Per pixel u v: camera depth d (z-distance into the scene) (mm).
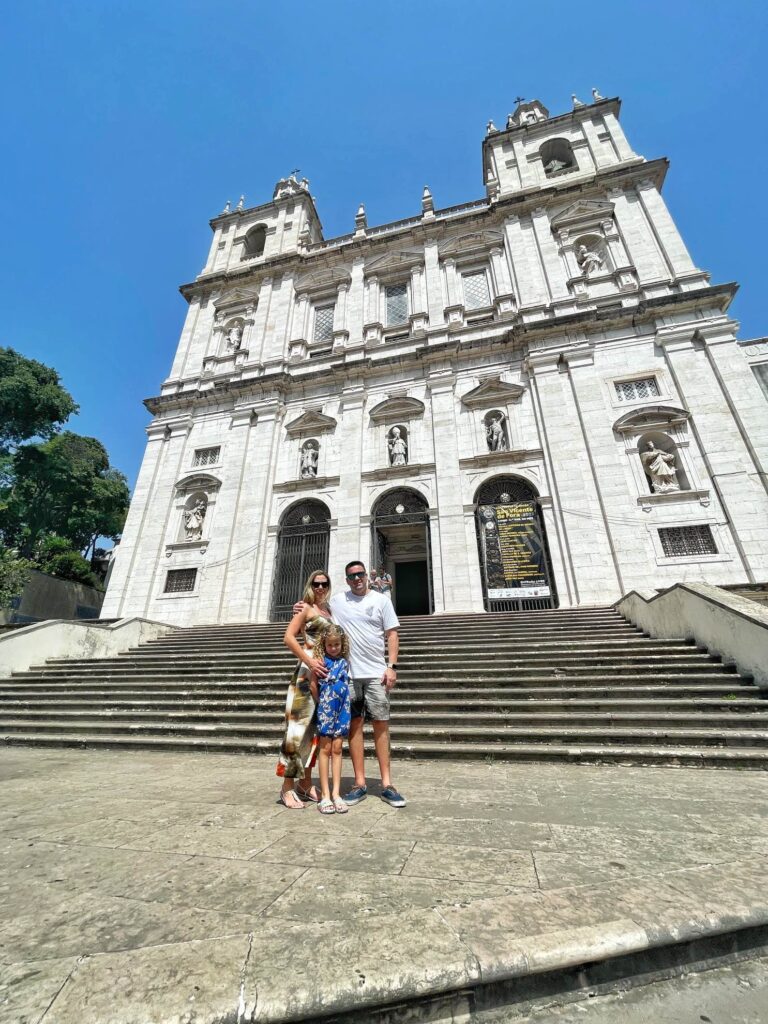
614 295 17172
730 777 4371
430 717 6398
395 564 19594
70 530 28859
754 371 14352
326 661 3645
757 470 13094
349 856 2527
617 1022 1487
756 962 1728
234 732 6648
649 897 1875
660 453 14203
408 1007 1480
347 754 5688
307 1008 1377
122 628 12883
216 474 18516
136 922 1854
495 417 16656
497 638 9961
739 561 12516
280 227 25281
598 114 22156
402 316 20641
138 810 3523
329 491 17141
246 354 21312
